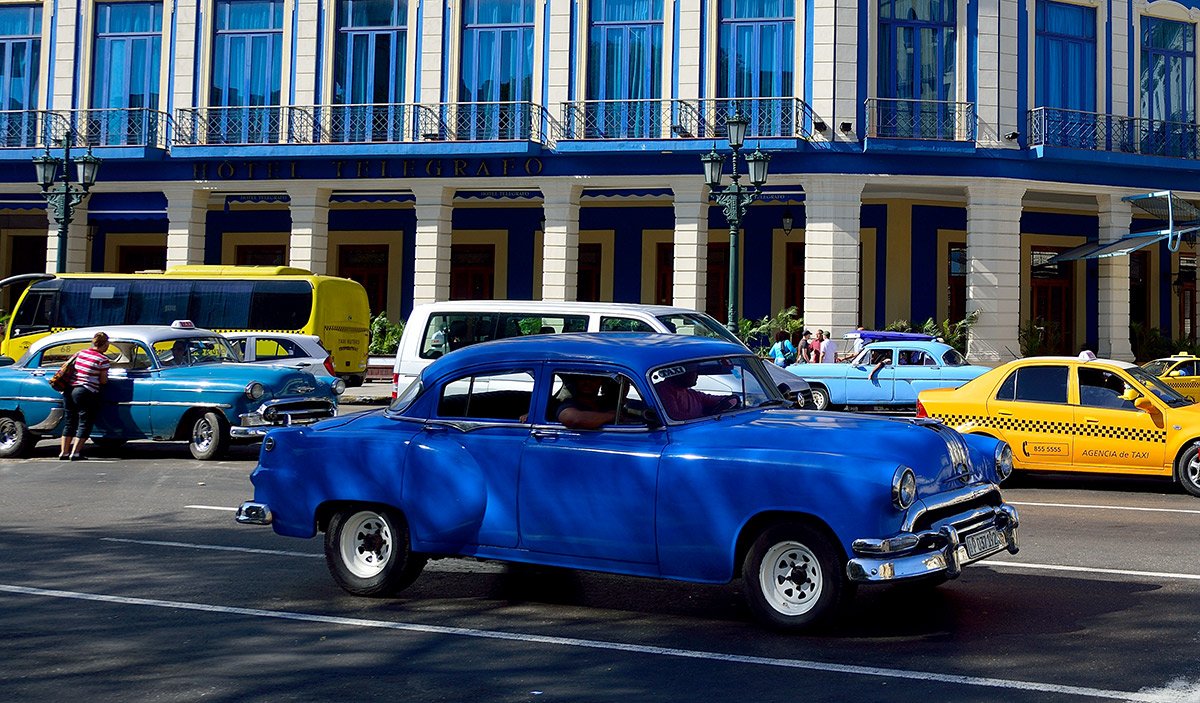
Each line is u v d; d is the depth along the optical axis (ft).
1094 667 21.16
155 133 105.81
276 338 71.10
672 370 25.38
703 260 96.53
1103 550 32.78
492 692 20.06
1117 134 97.81
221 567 30.86
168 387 55.67
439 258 101.35
